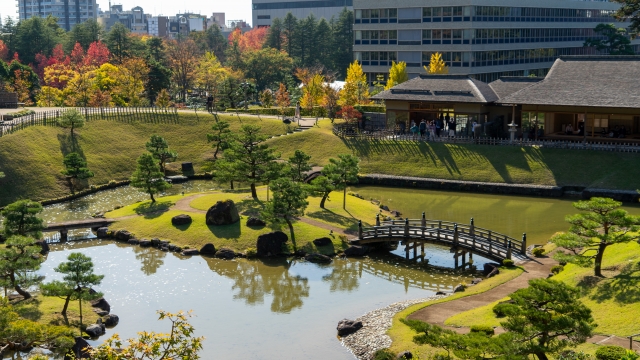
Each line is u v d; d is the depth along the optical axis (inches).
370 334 1515.7
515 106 3250.5
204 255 2140.7
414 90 3390.7
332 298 1800.0
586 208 1567.4
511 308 1117.7
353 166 2461.9
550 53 5787.4
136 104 4441.4
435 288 1863.9
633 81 2999.5
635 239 1628.9
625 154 2896.2
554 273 1777.8
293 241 2166.6
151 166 2596.0
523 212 2559.1
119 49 5831.7
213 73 5866.1
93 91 4453.7
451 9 4847.4
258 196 2586.1
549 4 5664.4
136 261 2095.2
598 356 1106.1
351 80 4360.2
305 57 6875.0
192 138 3565.5
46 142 3132.4
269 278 1956.2
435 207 2657.5
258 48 7529.5
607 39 6496.1
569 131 3166.8
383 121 3659.0
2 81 4542.3
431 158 3134.8
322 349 1486.2
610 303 1439.5
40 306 1637.6
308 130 3558.1
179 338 1081.4
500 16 5088.6
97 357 1049.5
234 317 1675.7
